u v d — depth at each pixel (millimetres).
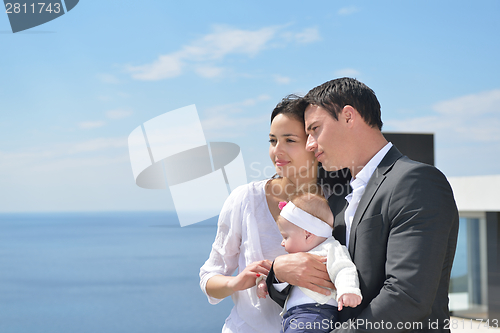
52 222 144000
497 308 8289
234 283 2057
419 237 1498
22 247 80625
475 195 8617
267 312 2146
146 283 48625
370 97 1803
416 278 1459
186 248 79500
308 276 1778
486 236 8539
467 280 8711
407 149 4426
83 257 68750
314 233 1945
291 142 2162
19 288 46344
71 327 30000
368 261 1619
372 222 1624
